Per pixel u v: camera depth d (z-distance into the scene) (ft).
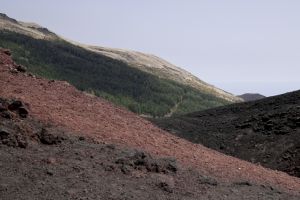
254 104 194.39
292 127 147.23
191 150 79.61
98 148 61.21
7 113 59.52
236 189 60.49
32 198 42.96
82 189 47.26
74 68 604.90
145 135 78.74
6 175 46.26
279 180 75.36
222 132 164.86
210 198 53.83
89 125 71.77
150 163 58.80
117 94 540.93
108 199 46.42
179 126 172.45
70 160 54.39
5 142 53.62
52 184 46.83
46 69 522.47
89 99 92.48
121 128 77.71
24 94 75.46
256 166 83.35
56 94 84.53
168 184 53.78
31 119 63.67
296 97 182.39
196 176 61.41
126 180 52.90
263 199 58.44
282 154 131.64
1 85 76.69
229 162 78.74
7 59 96.94
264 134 150.61
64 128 65.82
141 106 523.70
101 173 52.90
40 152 54.70
